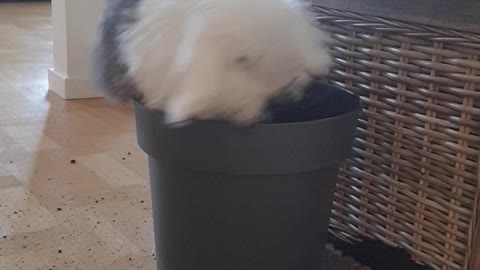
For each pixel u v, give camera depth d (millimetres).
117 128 2023
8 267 1111
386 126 1042
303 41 869
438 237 985
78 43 2350
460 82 909
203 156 849
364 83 1071
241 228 885
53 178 1560
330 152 886
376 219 1097
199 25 804
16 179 1539
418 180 1005
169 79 821
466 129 916
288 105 898
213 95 785
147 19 853
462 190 934
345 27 1084
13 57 3123
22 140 1857
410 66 977
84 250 1195
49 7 5035
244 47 801
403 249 1051
